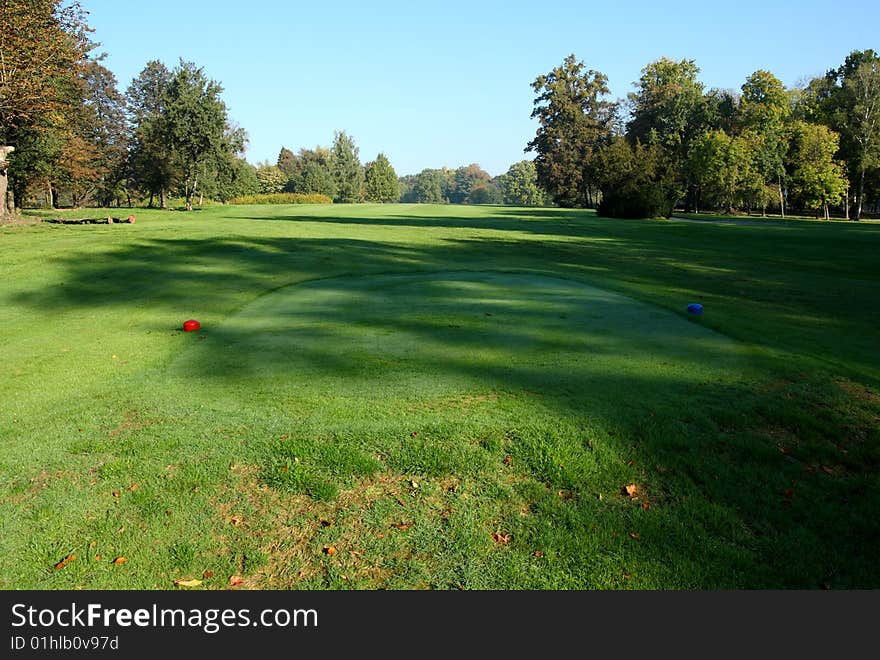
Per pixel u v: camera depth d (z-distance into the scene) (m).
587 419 4.43
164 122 46.97
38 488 3.71
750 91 56.38
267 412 4.62
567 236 24.20
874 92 50.88
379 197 113.62
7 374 5.87
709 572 3.00
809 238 24.95
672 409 4.65
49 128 30.45
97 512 3.47
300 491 3.64
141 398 5.06
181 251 14.44
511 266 13.30
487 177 181.38
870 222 44.38
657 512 3.45
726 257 17.78
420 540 3.23
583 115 68.75
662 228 30.11
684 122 59.47
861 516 3.43
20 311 9.00
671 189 41.53
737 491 3.65
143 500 3.56
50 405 4.98
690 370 5.56
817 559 3.09
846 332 7.50
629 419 4.46
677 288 11.09
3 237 17.30
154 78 58.47
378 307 8.43
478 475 3.80
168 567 3.04
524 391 4.95
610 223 33.72
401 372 5.44
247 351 6.31
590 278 11.41
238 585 2.93
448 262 13.85
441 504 3.54
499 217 38.06
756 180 49.94
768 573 3.00
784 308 9.21
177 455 4.04
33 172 34.44
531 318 7.64
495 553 3.14
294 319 7.79
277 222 26.39
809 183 50.25
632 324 7.36
